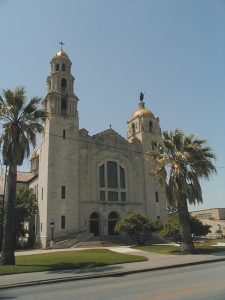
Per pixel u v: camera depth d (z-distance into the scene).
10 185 28.08
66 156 63.12
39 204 64.00
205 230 42.38
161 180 36.00
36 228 64.12
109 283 16.98
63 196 60.88
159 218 70.69
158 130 76.75
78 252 39.75
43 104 31.25
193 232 41.62
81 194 63.88
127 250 43.28
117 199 68.06
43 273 21.66
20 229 61.16
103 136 70.19
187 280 16.42
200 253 33.44
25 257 33.84
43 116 30.72
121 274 21.05
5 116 29.47
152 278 18.09
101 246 55.75
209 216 108.50
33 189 74.88
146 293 13.30
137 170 72.38
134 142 73.94
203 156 35.75
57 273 21.39
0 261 26.44
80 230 61.47
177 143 37.22
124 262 26.89
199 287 14.09
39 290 15.84
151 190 72.00
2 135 28.88
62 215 59.78
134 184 71.00
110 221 66.50
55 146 62.53
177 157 35.97
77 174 63.31
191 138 37.09
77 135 65.56
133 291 13.98
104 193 66.94
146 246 49.47
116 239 60.06
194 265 24.52
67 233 59.31
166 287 14.56
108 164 69.31
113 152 70.31
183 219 34.88
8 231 26.86
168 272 20.84
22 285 17.78
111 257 30.70
